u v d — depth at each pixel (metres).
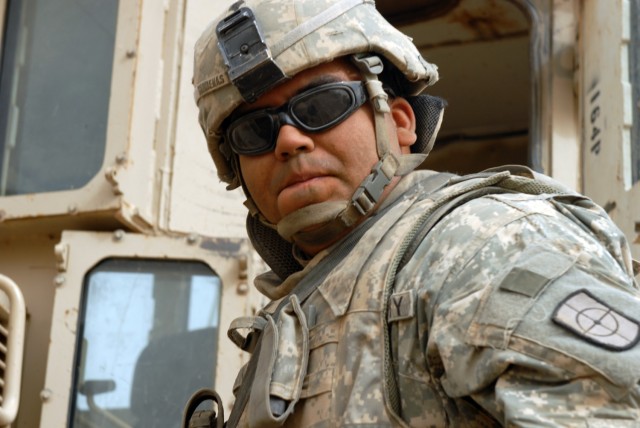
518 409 2.34
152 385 5.30
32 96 5.92
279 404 2.76
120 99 5.71
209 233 5.65
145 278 5.43
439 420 2.58
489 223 2.70
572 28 7.05
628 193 5.93
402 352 2.66
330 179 3.07
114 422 5.25
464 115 9.19
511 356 2.40
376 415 2.61
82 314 5.37
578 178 6.71
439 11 8.08
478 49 8.34
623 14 6.36
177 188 5.65
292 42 3.10
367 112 3.14
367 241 2.90
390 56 3.22
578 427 2.29
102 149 5.68
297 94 3.11
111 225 5.63
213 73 3.19
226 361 5.30
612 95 6.32
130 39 5.83
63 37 6.00
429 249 2.76
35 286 5.61
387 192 3.12
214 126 3.24
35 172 5.75
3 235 5.71
